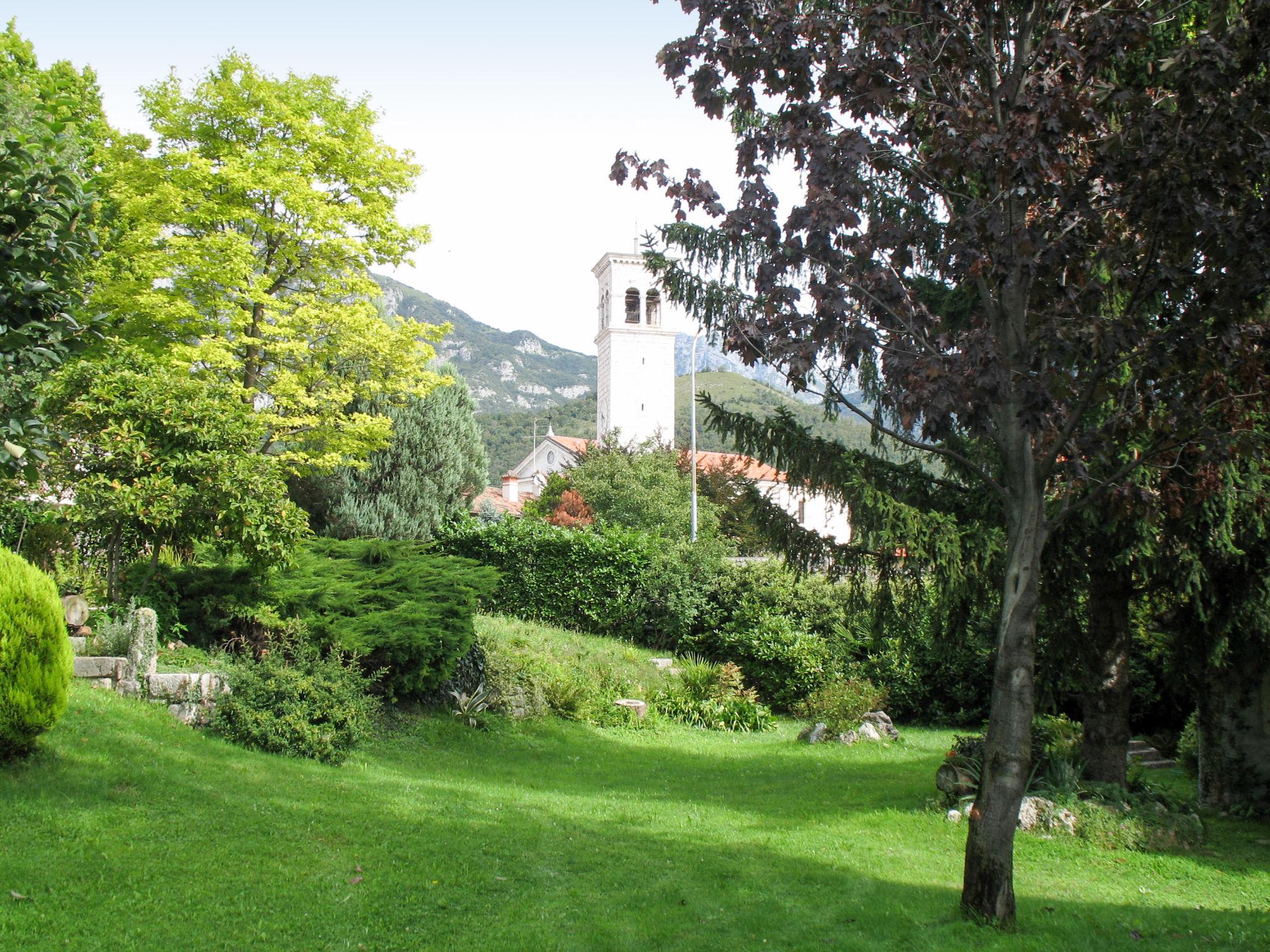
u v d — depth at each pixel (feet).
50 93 46.70
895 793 38.01
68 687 25.66
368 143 64.23
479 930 19.11
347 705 35.73
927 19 21.95
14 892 17.94
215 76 61.52
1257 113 20.52
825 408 29.86
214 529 37.83
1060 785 33.06
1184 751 46.65
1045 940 19.67
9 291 18.47
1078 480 24.84
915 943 19.36
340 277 65.16
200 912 18.49
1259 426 26.58
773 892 23.12
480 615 67.77
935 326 24.40
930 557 30.89
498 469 329.72
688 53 23.26
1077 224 21.68
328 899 19.97
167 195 56.44
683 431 232.32
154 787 25.79
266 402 66.49
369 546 51.37
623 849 26.43
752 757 48.26
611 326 184.96
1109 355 20.20
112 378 37.24
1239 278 19.90
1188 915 22.62
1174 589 32.30
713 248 33.40
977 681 65.67
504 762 40.83
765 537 33.73
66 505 38.96
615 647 67.46
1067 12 22.40
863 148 21.22
